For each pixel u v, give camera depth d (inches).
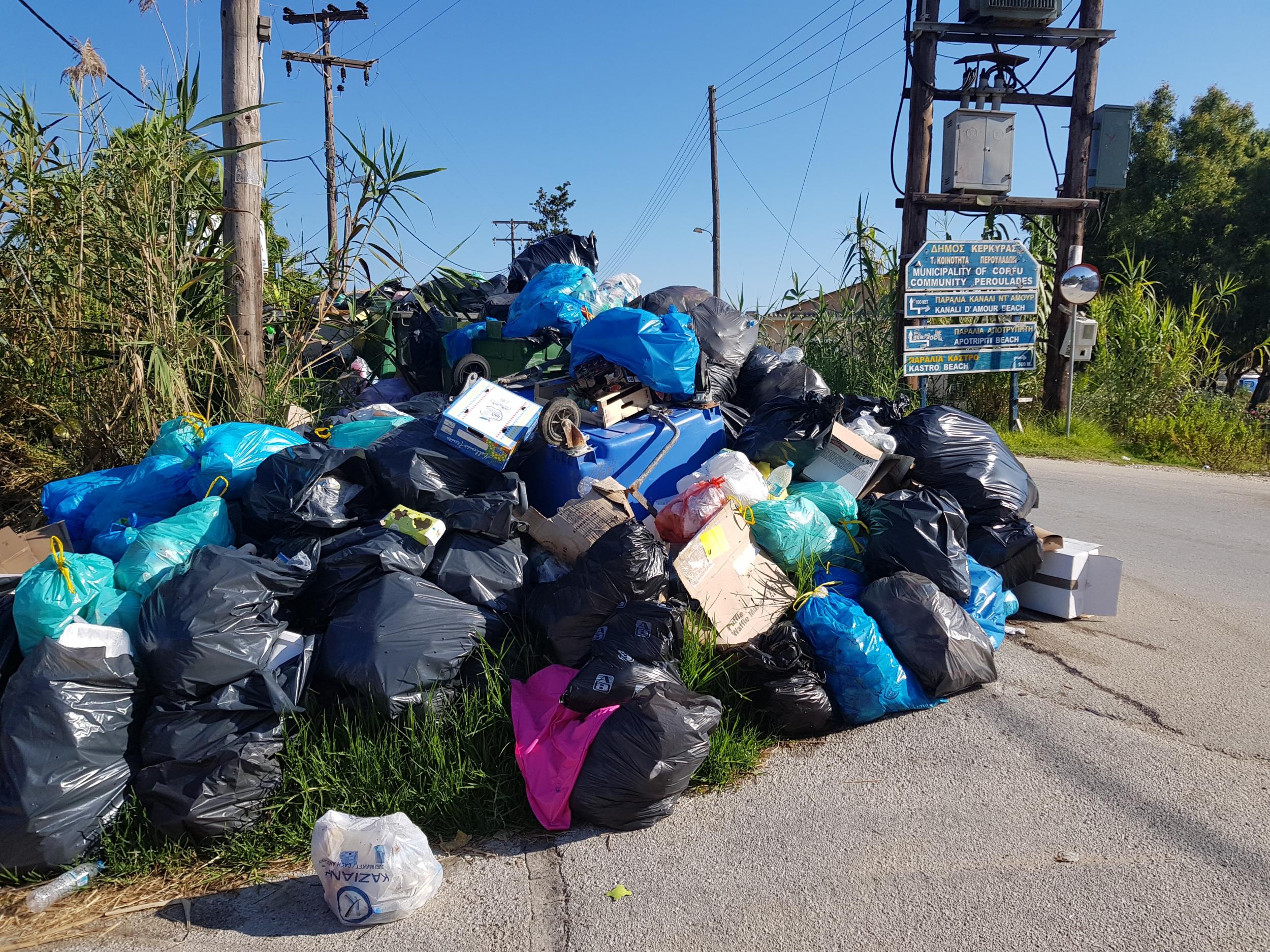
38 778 109.9
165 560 140.3
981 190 419.5
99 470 203.6
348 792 120.3
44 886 110.0
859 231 450.9
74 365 210.8
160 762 116.6
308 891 110.2
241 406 215.9
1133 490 346.0
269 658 127.1
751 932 100.0
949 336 424.5
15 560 146.3
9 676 124.0
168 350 200.1
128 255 204.1
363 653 127.1
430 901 106.8
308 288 242.1
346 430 190.4
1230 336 893.8
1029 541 188.9
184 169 210.1
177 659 119.7
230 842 116.0
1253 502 327.6
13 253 206.4
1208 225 895.1
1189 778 130.3
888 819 121.8
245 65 223.3
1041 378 480.4
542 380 219.5
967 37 412.8
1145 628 192.4
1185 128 922.1
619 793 117.5
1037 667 170.7
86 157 213.3
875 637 148.9
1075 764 135.0
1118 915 101.0
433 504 158.9
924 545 166.1
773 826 120.7
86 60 214.7
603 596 140.3
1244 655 177.0
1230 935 97.5
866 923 101.0
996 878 108.4
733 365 235.9
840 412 197.2
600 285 288.8
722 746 132.9
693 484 173.5
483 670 134.1
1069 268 441.1
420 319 315.6
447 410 168.2
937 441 201.5
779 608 155.8
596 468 179.6
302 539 148.8
